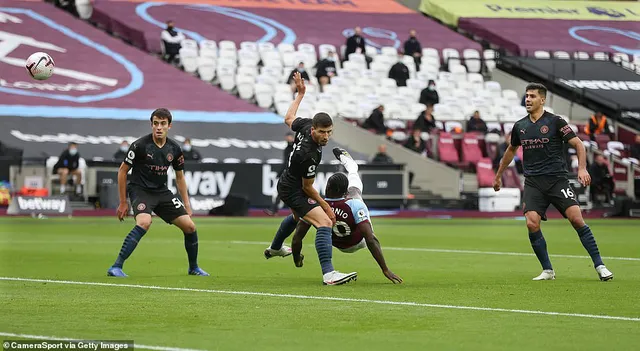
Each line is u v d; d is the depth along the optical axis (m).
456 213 84.69
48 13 115.25
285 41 115.25
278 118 100.12
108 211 79.44
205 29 115.81
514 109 104.75
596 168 90.12
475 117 96.31
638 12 137.75
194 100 102.50
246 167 81.81
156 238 52.41
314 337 19.39
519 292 27.53
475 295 26.67
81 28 113.56
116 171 81.00
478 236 55.78
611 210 88.88
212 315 22.41
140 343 18.48
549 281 31.14
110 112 98.81
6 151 84.38
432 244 49.34
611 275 31.27
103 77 105.06
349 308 23.75
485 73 117.69
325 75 105.00
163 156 32.22
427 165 91.75
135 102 101.19
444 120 100.88
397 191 84.75
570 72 114.62
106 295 26.25
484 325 21.06
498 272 34.56
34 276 31.66
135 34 114.75
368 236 29.84
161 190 32.59
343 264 37.47
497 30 125.88
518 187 90.50
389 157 87.25
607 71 115.81
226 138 95.56
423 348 18.20
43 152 90.19
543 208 32.03
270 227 63.53
